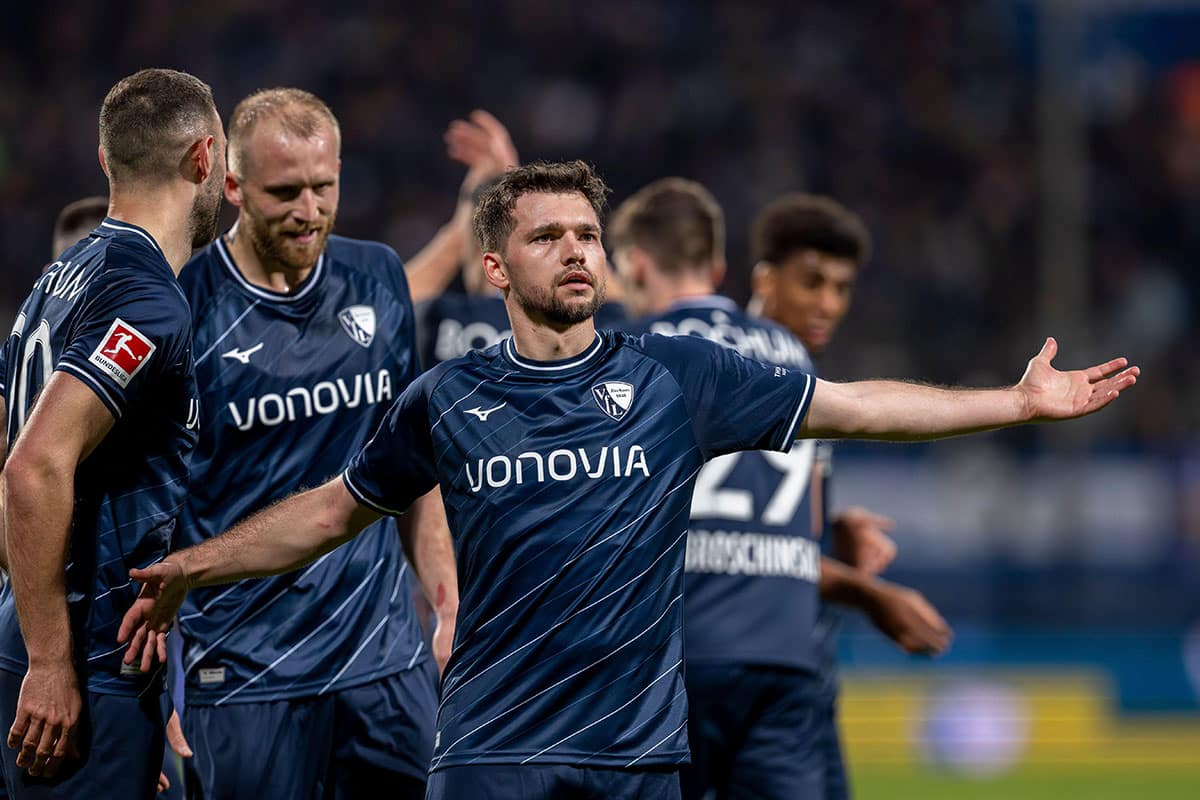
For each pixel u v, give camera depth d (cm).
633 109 7738
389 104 7594
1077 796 3409
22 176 7175
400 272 1702
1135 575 5506
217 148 1420
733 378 1324
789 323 2109
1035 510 5556
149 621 1337
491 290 2153
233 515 1600
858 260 2106
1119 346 6269
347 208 7244
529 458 1283
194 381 1375
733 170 7519
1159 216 7456
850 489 5491
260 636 1614
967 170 7562
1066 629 5334
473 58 7831
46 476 1244
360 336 1641
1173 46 7969
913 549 5475
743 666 1862
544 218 1281
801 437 1340
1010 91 7969
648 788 1280
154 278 1328
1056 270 6316
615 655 1271
